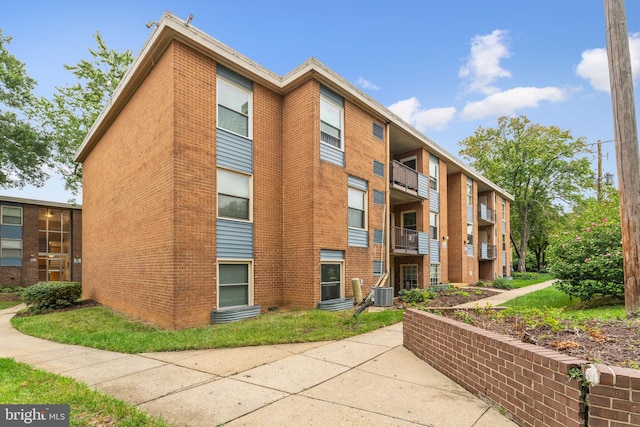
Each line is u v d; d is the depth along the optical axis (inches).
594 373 102.3
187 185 339.6
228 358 227.1
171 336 281.9
